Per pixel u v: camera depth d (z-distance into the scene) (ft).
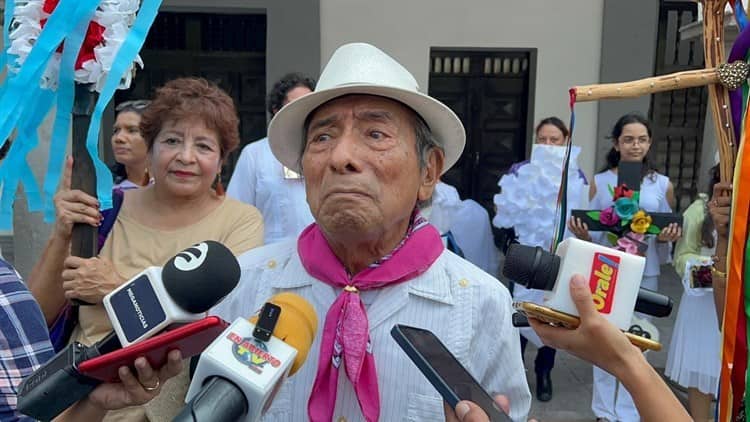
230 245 6.68
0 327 3.59
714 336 11.24
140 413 5.89
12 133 5.45
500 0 21.24
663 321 17.95
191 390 3.10
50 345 3.85
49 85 5.30
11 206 5.42
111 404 3.21
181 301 3.03
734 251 4.54
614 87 4.65
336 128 4.28
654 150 24.88
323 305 4.57
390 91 4.15
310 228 4.95
